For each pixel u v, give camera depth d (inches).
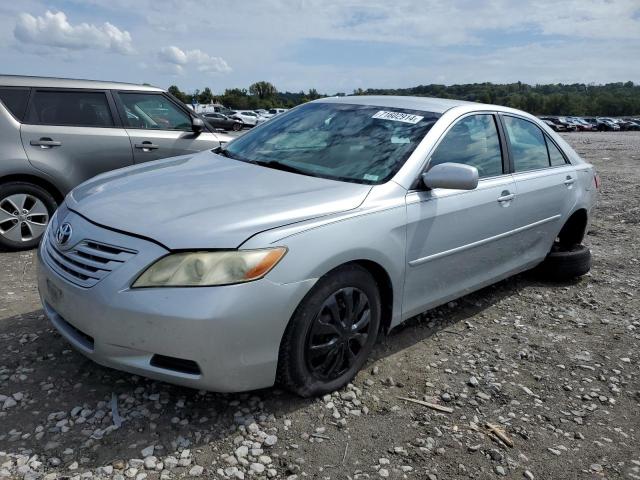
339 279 111.0
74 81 227.3
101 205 113.3
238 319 96.2
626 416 120.6
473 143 152.2
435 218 131.7
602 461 105.1
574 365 141.6
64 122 220.4
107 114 231.1
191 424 105.0
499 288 193.8
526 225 169.0
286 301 100.7
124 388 114.9
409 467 98.7
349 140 142.3
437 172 126.5
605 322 170.4
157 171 136.1
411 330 153.9
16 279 177.3
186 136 251.9
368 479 94.8
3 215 206.2
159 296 95.3
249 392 116.3
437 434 108.6
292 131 155.7
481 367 136.5
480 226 147.4
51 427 101.5
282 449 100.5
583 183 198.8
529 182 168.2
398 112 150.5
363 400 117.8
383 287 126.0
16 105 210.7
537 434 111.7
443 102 159.2
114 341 98.7
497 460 102.7
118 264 99.0
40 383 115.0
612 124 2485.2
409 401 119.0
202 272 95.7
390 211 120.7
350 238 110.5
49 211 217.0
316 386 113.4
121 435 100.7
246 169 134.0
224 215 103.6
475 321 164.6
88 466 92.4
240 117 1779.0
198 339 94.9
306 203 111.4
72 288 102.7
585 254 203.2
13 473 89.5
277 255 99.7
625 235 288.0
